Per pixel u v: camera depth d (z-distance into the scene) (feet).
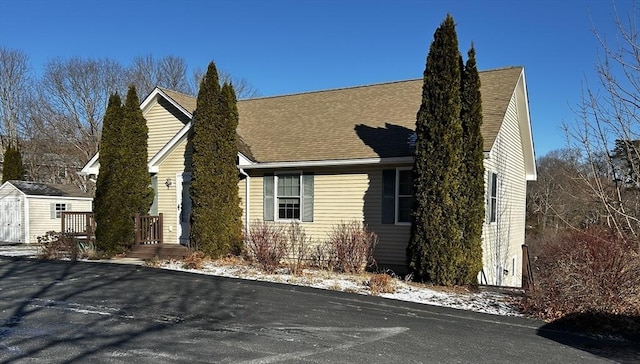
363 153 41.09
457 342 19.76
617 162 31.76
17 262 42.50
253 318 22.85
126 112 47.88
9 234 80.94
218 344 18.49
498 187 45.88
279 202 45.78
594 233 29.25
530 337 21.01
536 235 87.30
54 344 18.04
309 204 44.16
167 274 35.42
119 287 30.09
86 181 126.21
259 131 52.26
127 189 47.14
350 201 42.37
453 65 33.04
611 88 29.63
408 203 40.04
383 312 24.85
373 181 41.42
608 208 29.25
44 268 38.37
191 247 44.55
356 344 18.97
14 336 19.04
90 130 137.08
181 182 50.31
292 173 45.11
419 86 52.34
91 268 38.32
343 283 32.86
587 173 36.81
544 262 38.29
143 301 26.11
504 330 22.03
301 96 58.80
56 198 84.17
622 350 19.38
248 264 40.63
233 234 44.32
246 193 47.34
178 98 53.57
